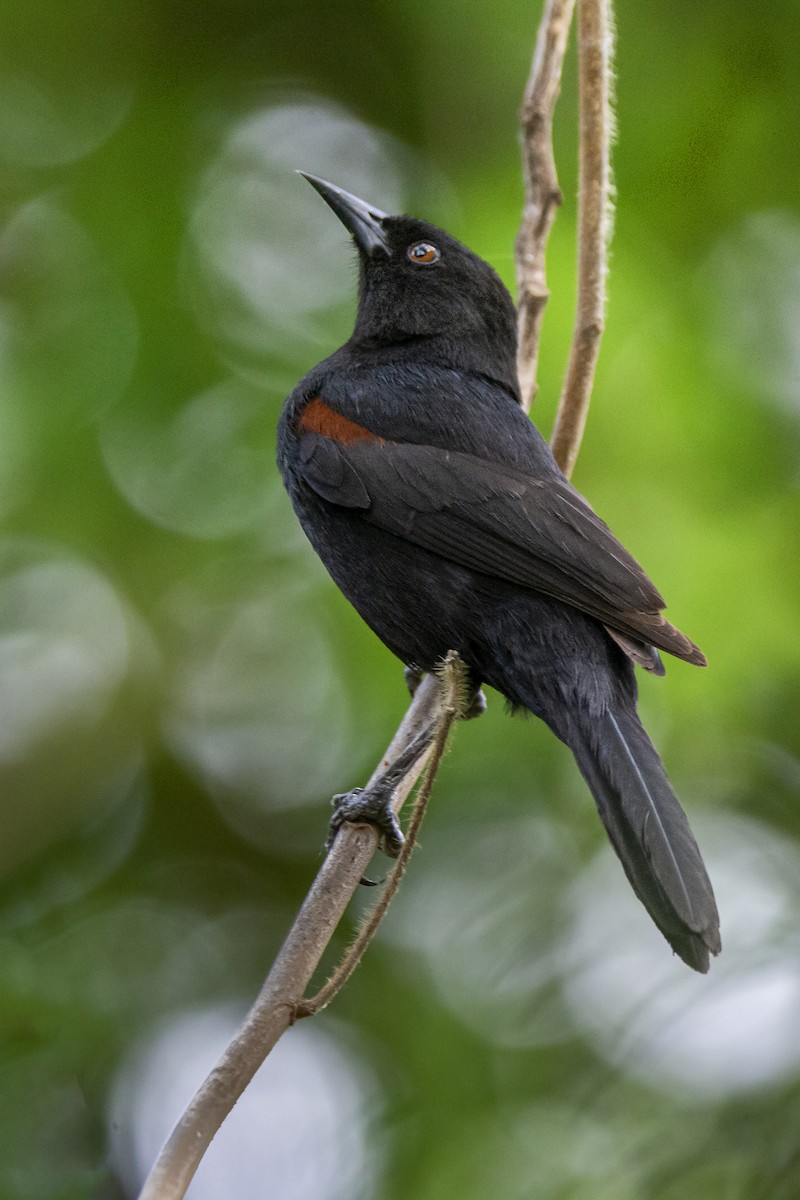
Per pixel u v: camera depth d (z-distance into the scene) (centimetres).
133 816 1282
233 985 1210
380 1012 1100
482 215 1251
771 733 1120
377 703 1138
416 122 1335
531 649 756
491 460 809
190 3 1340
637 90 1245
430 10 1286
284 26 1347
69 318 1222
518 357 842
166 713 1285
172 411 1204
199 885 1260
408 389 854
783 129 1236
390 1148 1002
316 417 857
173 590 1230
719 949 601
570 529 771
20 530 1205
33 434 1190
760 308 1206
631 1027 964
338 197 946
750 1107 923
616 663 748
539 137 841
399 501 803
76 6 1316
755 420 1170
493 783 1107
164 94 1317
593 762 693
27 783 1279
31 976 1021
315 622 1200
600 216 808
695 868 625
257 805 1266
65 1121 975
